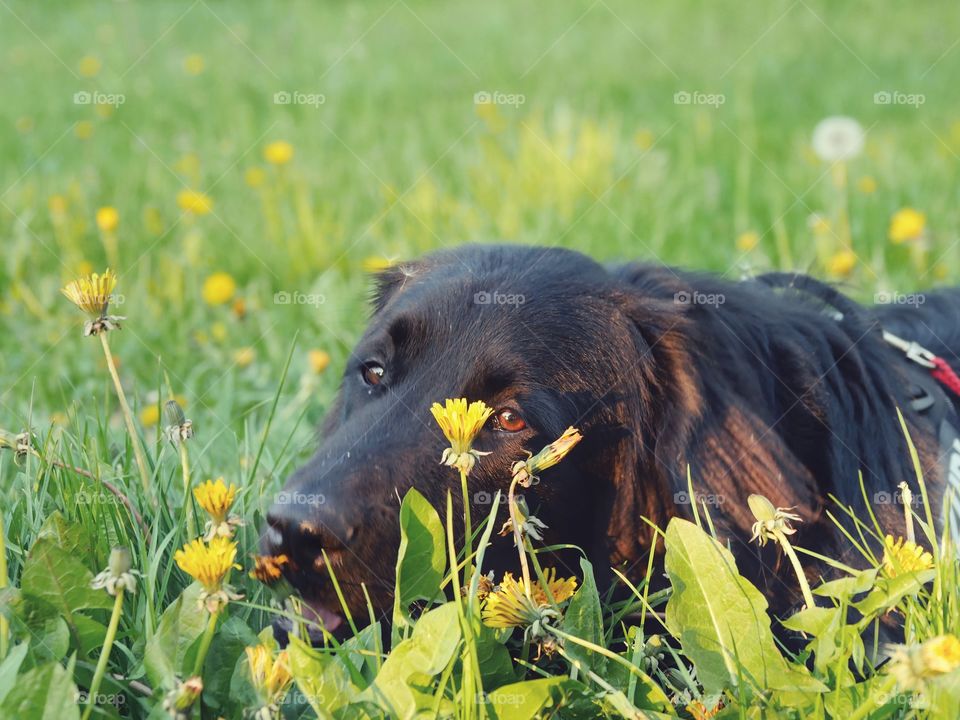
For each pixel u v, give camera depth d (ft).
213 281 17.02
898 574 6.91
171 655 6.80
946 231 19.57
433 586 7.04
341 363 14.65
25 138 28.91
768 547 8.54
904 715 6.73
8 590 6.88
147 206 21.43
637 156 24.27
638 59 38.09
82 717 6.42
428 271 9.82
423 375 8.68
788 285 10.94
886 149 24.81
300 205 20.12
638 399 8.96
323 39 42.91
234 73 36.96
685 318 9.15
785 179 23.06
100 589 6.95
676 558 6.92
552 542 8.59
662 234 19.60
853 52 38.40
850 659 8.14
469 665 6.33
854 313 10.69
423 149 25.96
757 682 6.73
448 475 8.14
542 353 8.59
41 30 46.19
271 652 6.27
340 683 6.43
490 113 27.37
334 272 17.99
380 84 34.63
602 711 6.85
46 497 8.81
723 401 8.91
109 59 39.86
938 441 9.97
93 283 7.59
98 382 14.82
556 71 36.45
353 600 7.89
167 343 15.98
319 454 8.43
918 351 11.00
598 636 7.00
